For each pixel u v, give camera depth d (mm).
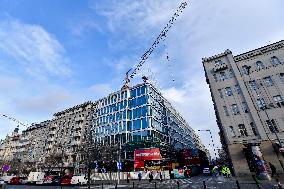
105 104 63562
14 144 93188
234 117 30109
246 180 22531
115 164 47562
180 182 27453
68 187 29938
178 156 50594
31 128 88688
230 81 32656
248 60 32719
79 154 56500
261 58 31844
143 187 24016
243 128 29000
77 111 72938
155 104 58375
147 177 38000
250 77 31500
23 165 73688
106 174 42219
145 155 44469
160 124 57719
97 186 29562
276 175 23312
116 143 51781
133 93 58812
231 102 31234
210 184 21625
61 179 35844
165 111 65375
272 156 25625
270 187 16359
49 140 73375
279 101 28281
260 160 23859
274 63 30672
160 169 41125
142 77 71938
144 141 48750
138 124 52906
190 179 32094
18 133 103125
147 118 52094
